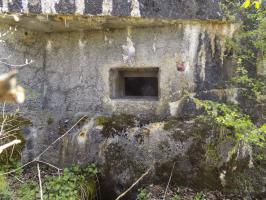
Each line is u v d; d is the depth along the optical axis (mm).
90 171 3363
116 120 3486
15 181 3262
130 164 3314
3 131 3135
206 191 3129
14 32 3422
